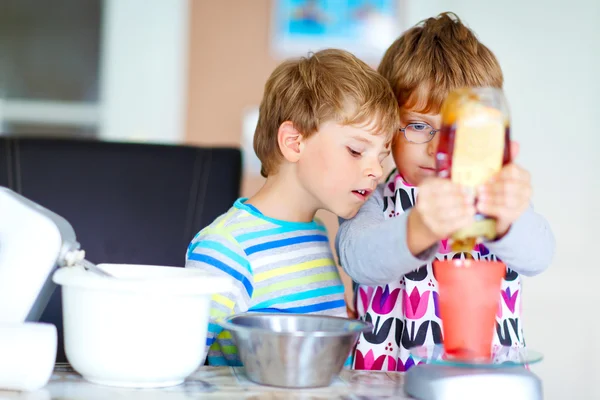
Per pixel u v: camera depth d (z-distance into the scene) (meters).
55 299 1.49
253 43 2.97
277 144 1.10
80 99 3.05
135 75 3.01
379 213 1.10
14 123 3.07
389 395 0.71
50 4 3.03
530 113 2.82
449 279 0.74
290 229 1.11
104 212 1.64
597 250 2.76
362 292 1.13
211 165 1.71
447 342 0.75
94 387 0.69
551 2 2.81
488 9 2.85
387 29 2.94
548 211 2.79
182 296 0.69
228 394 0.68
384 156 1.07
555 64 2.81
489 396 0.69
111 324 0.68
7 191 0.73
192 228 1.67
